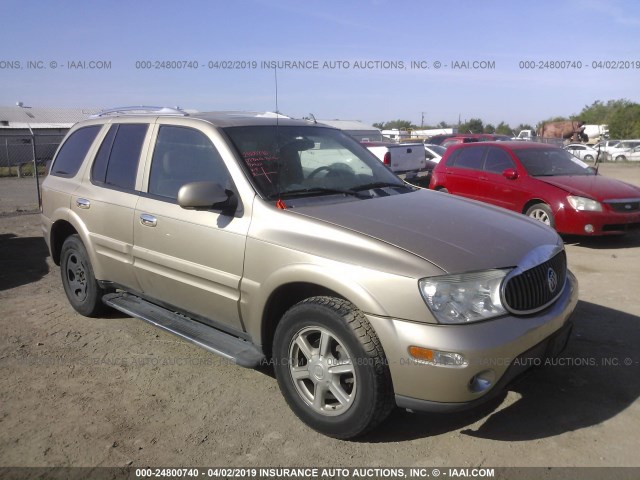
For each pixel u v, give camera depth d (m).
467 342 2.75
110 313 5.33
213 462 3.03
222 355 3.58
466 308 2.83
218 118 4.18
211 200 3.48
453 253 2.99
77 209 4.89
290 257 3.23
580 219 8.29
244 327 3.63
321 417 3.20
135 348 4.55
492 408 3.54
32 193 17.42
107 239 4.55
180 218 3.87
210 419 3.46
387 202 3.75
